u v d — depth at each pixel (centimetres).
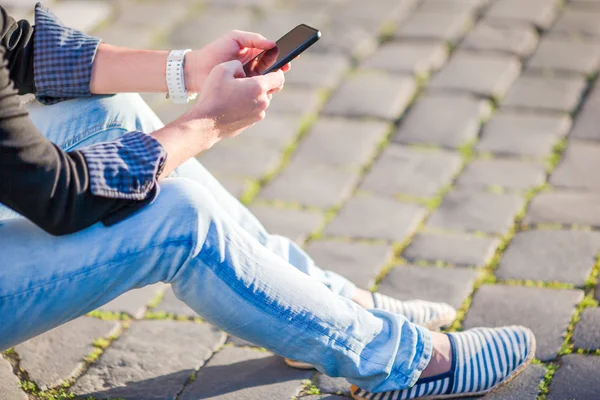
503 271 260
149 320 250
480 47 406
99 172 159
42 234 165
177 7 471
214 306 176
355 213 299
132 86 209
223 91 175
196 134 173
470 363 204
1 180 151
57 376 226
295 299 179
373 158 333
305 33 200
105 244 165
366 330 189
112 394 218
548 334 230
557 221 282
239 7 466
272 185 321
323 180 321
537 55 395
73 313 171
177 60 208
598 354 220
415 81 385
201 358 231
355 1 464
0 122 149
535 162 319
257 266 176
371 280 263
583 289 248
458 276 260
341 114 364
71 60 205
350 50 414
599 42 399
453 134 343
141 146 166
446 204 300
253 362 229
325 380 219
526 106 357
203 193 172
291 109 370
